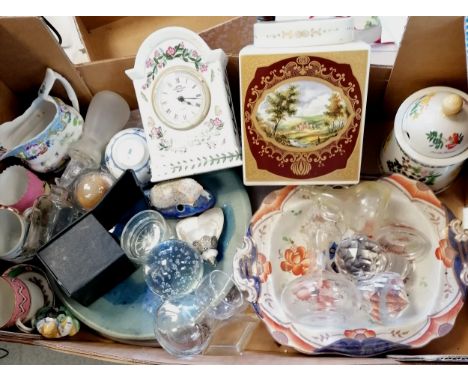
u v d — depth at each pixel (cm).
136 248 77
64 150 79
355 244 70
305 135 68
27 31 68
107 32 92
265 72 65
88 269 70
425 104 64
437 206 71
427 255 70
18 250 74
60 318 75
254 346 76
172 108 73
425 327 67
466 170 77
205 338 72
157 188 75
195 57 70
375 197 71
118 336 75
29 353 95
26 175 77
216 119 72
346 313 67
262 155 71
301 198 74
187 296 73
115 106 81
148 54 71
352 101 66
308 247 73
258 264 71
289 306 69
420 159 65
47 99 75
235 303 74
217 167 73
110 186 76
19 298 72
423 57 66
